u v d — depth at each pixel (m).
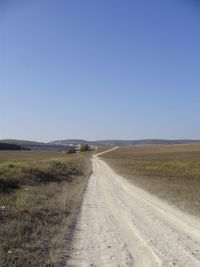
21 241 10.64
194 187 29.97
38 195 21.88
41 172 34.56
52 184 30.47
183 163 77.38
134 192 27.48
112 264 9.09
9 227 12.16
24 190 23.86
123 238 12.12
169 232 13.17
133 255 9.98
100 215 16.86
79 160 88.62
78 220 15.45
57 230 12.75
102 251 10.38
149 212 17.92
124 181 38.31
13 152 155.88
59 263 9.01
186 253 10.20
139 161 93.69
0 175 26.88
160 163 80.12
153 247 10.91
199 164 72.38
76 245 11.02
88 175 48.50
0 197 18.61
